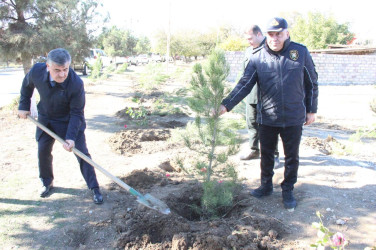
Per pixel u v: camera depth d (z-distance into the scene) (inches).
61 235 118.3
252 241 111.3
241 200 140.8
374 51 1008.9
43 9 372.2
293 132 126.2
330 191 146.4
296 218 125.8
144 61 1711.4
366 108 463.2
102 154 207.8
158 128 278.1
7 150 211.0
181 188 153.1
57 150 212.5
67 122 137.9
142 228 120.1
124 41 1593.3
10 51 352.8
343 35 1391.5
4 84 668.7
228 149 135.9
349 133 302.0
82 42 440.8
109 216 130.5
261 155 139.3
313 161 188.9
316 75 129.3
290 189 133.3
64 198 145.3
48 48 362.3
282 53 121.3
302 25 1448.1
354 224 120.3
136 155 206.7
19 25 352.5
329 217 125.2
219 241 106.9
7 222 125.3
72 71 130.2
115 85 663.1
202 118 137.6
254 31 162.6
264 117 129.9
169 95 373.7
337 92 674.2
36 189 153.6
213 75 127.6
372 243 109.3
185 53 1385.3
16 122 293.3
